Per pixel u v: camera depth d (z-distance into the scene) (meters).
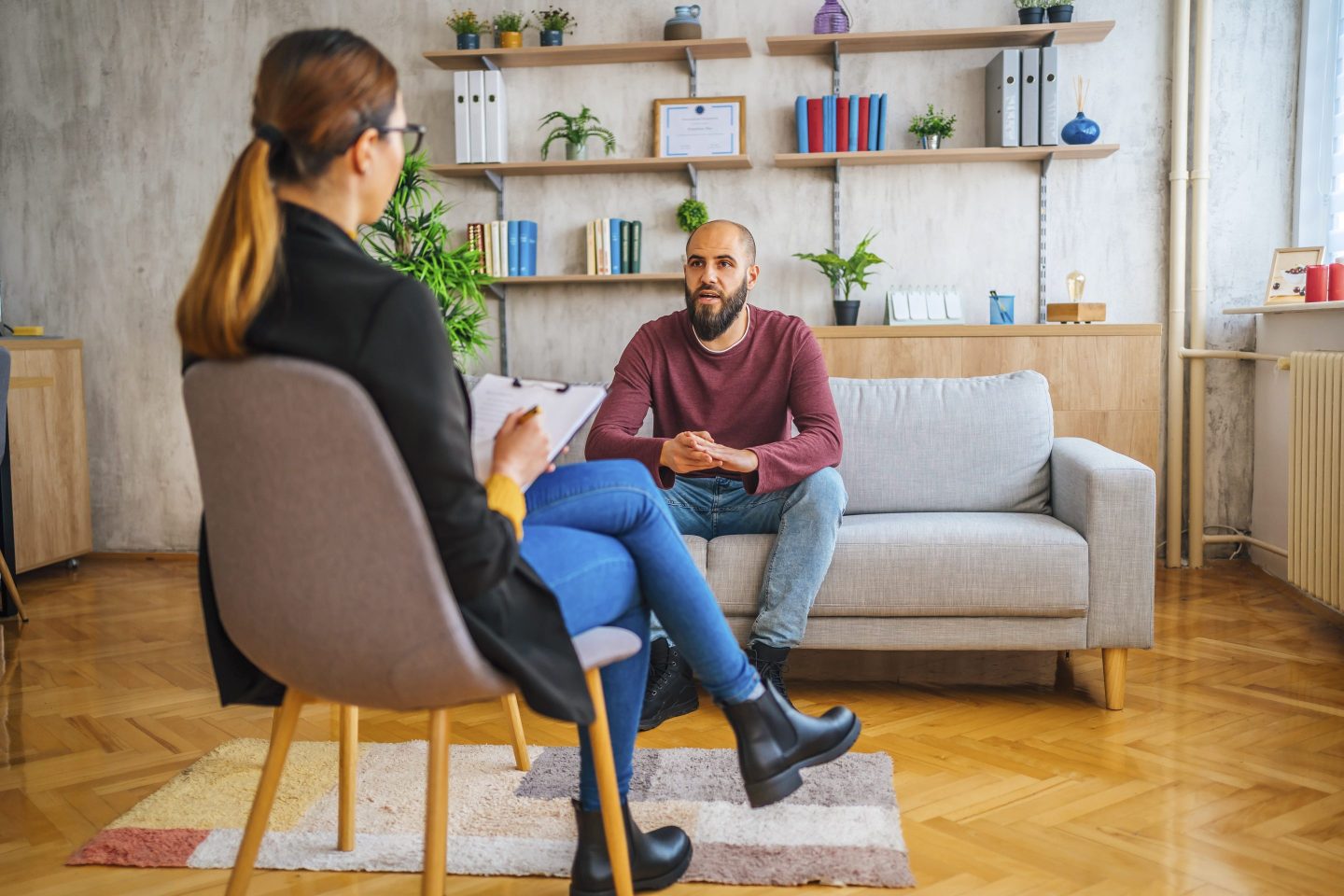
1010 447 2.94
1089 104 4.26
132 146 4.72
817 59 4.38
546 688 1.19
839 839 1.81
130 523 4.84
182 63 4.66
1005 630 2.51
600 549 1.40
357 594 1.14
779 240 4.46
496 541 1.15
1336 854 1.75
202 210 4.71
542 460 1.29
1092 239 4.29
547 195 4.58
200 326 1.09
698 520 2.68
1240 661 2.91
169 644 3.29
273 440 1.11
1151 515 2.46
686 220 4.38
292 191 1.17
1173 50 4.15
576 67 4.53
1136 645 2.47
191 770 2.19
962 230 4.37
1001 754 2.23
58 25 4.73
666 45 4.25
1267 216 4.18
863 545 2.50
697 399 2.76
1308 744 2.26
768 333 2.75
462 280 4.18
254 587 1.18
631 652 1.39
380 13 4.57
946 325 3.98
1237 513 4.28
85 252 4.78
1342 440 2.97
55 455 4.37
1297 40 4.11
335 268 1.12
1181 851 1.76
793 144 4.43
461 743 2.35
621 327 4.59
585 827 1.55
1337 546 3.01
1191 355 4.16
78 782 2.17
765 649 2.46
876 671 2.91
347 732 1.79
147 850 1.82
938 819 1.91
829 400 2.65
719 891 1.65
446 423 1.11
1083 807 1.95
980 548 2.48
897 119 4.37
